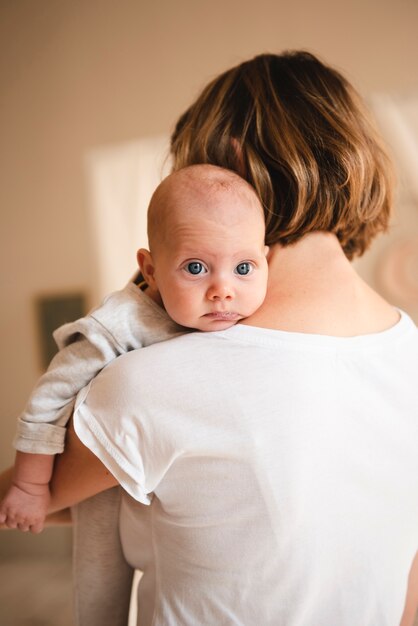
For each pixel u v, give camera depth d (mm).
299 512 553
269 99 670
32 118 2385
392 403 596
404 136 1998
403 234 1944
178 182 627
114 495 741
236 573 578
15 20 2365
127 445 558
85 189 2355
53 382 645
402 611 681
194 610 601
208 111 714
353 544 588
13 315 2426
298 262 643
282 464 542
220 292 584
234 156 678
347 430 567
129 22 2291
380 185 701
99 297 2361
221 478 555
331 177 635
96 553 758
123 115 2316
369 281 1993
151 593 669
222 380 548
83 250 2369
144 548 674
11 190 2414
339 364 572
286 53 743
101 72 2322
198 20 2232
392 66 2035
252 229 605
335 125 654
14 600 1961
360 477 578
